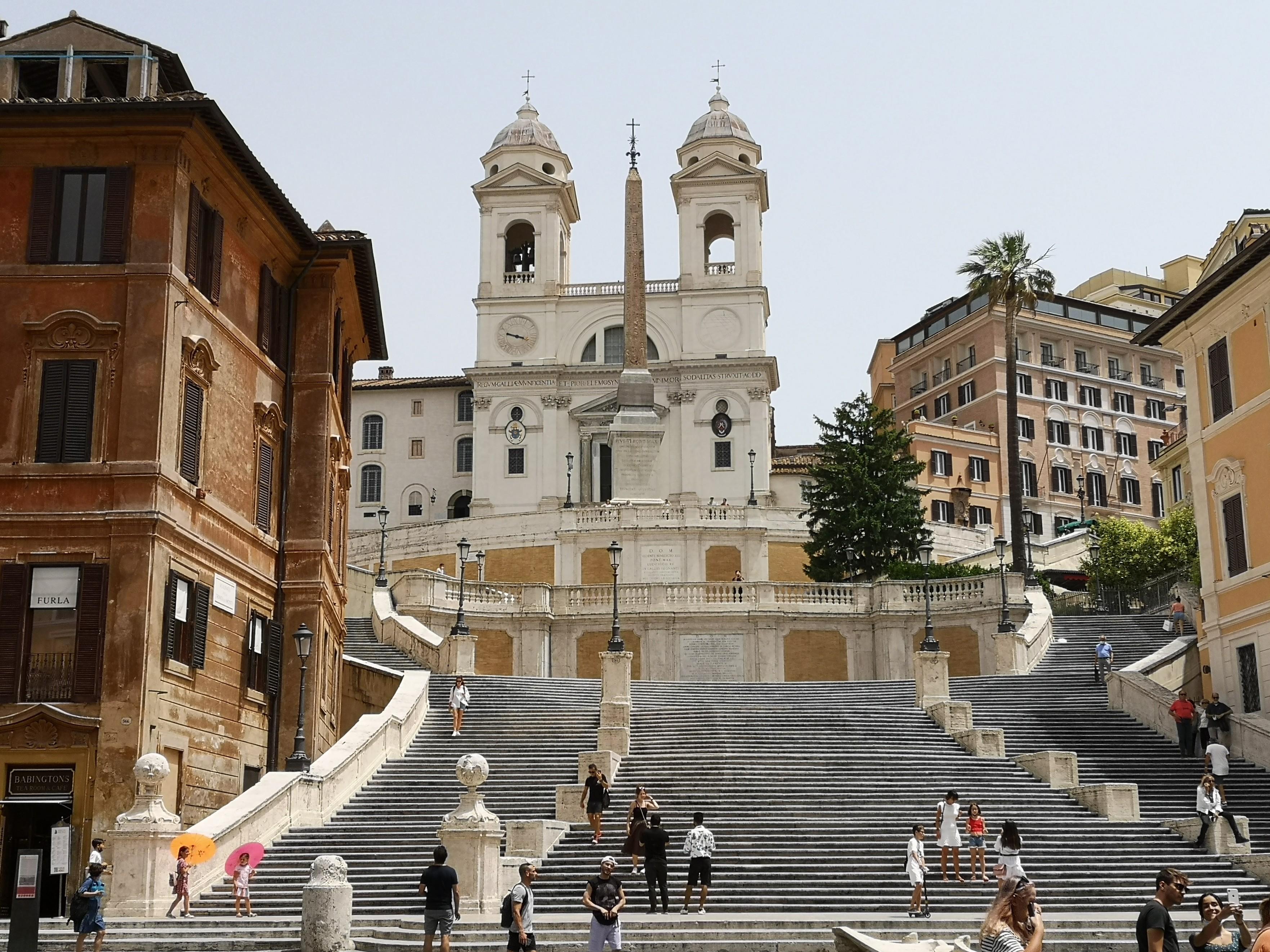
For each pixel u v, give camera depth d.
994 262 64.69
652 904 23.91
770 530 68.81
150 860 24.34
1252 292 37.38
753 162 94.62
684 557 66.81
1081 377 105.62
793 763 32.59
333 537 37.16
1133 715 37.72
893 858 26.59
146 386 28.27
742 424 89.31
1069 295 127.62
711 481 88.44
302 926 20.45
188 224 29.62
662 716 37.19
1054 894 25.12
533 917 23.70
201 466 30.06
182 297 29.20
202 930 22.67
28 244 28.95
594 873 25.92
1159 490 107.06
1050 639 49.50
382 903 24.47
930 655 38.84
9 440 28.20
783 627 53.41
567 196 95.50
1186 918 23.16
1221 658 38.84
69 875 26.28
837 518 66.19
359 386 97.12
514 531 68.94
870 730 35.56
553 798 30.53
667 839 24.17
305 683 32.44
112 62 31.62
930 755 33.50
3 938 22.80
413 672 40.75
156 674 27.50
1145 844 27.91
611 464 90.06
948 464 97.88
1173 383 110.75
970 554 75.94
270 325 34.25
